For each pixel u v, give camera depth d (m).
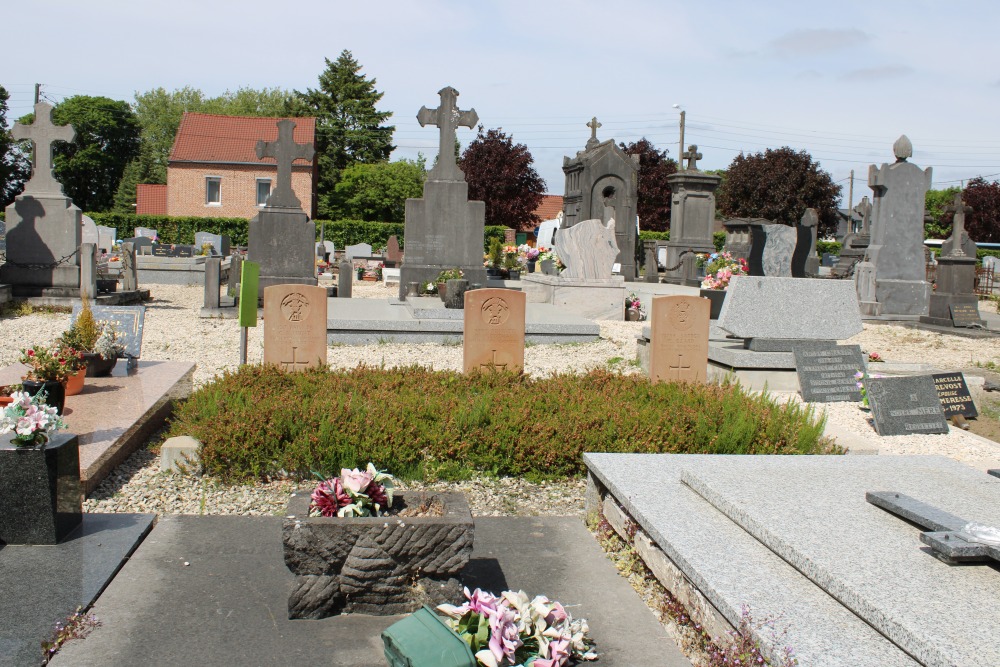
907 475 5.35
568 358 12.77
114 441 6.62
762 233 20.53
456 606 4.13
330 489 4.34
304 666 3.76
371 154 64.31
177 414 7.65
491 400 7.70
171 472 6.65
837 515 4.52
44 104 16.17
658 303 9.57
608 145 29.48
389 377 8.70
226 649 3.89
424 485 6.62
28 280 16.20
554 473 6.89
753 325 10.45
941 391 9.58
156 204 49.16
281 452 6.64
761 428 7.31
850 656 3.23
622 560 5.13
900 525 4.38
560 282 17.08
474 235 17.06
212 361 11.89
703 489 5.10
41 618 4.08
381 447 6.66
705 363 9.74
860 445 7.39
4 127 52.53
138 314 9.61
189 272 24.33
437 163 16.98
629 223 29.97
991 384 11.27
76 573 4.59
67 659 3.75
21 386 6.84
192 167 44.03
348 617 4.23
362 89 65.56
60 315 15.21
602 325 16.14
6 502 4.91
